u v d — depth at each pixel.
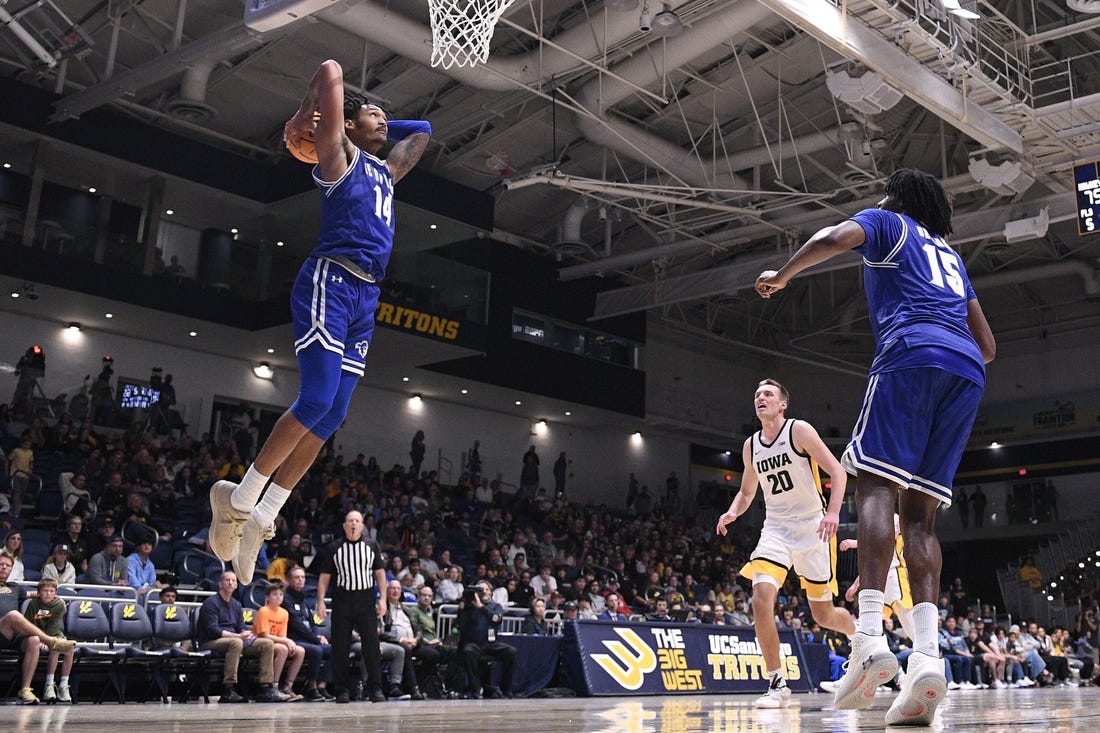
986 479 32.91
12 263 18.19
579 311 27.39
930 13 13.73
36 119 18.52
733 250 27.30
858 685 3.34
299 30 18.33
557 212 25.91
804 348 31.38
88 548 13.90
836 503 6.16
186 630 10.62
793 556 6.56
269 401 24.41
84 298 19.45
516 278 26.27
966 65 14.07
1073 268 27.05
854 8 13.19
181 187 20.53
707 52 19.45
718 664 12.54
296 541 14.83
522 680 11.67
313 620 11.46
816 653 13.93
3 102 18.20
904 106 20.61
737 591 22.17
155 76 16.28
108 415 20.36
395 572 14.20
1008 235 18.50
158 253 20.12
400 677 11.12
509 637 11.78
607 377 28.08
